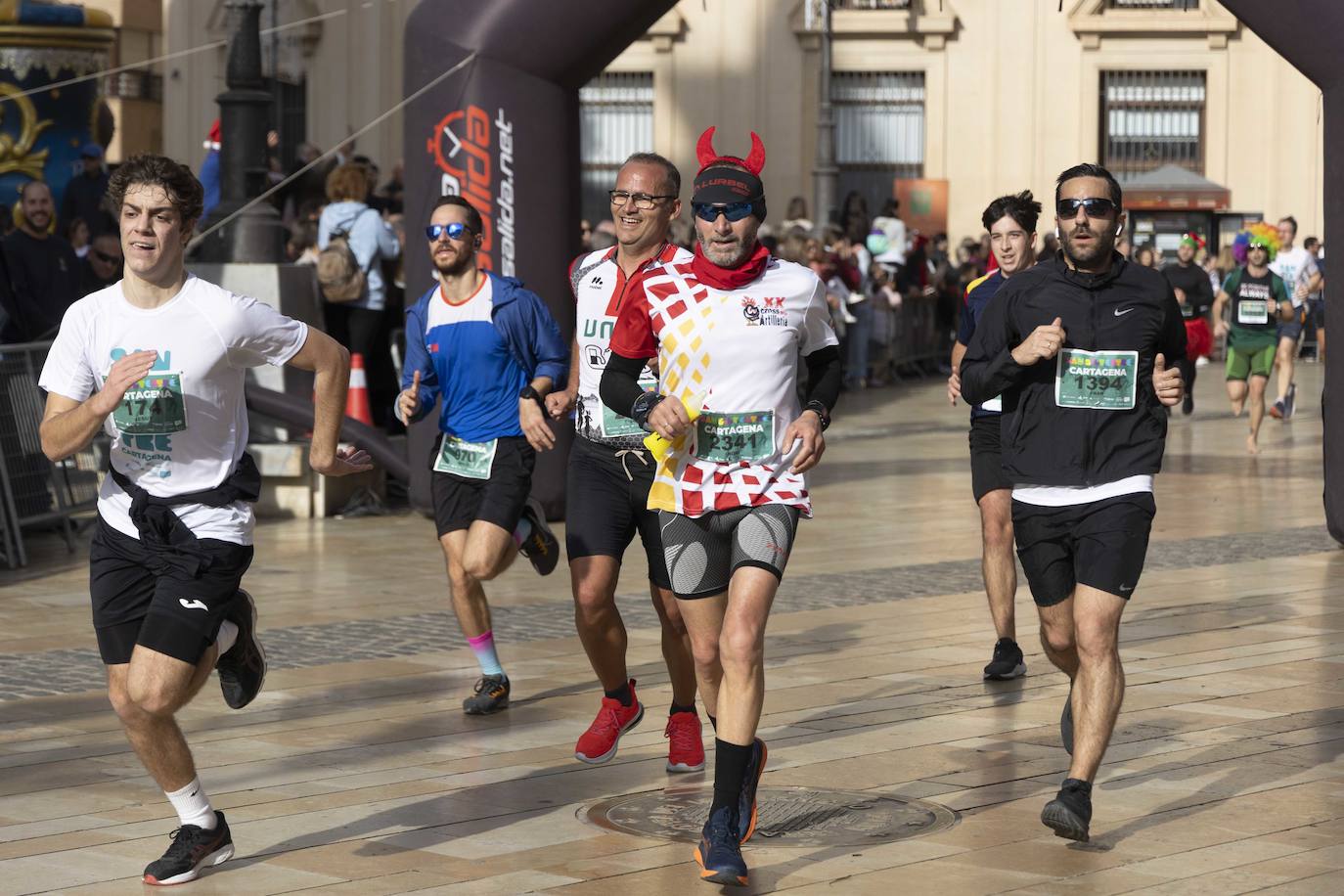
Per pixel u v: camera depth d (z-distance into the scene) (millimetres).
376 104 63188
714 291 10352
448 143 23469
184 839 9961
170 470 9766
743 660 9977
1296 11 20172
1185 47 63312
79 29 38469
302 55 63500
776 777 12141
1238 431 38344
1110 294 10938
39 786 11930
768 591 10133
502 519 13883
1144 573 20594
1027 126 63938
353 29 63250
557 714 14039
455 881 9945
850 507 26969
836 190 63844
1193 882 9883
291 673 15500
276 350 9938
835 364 10711
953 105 64312
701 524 10500
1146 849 10508
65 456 9445
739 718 9938
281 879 9977
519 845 10617
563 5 22891
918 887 9828
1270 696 14430
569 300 23781
